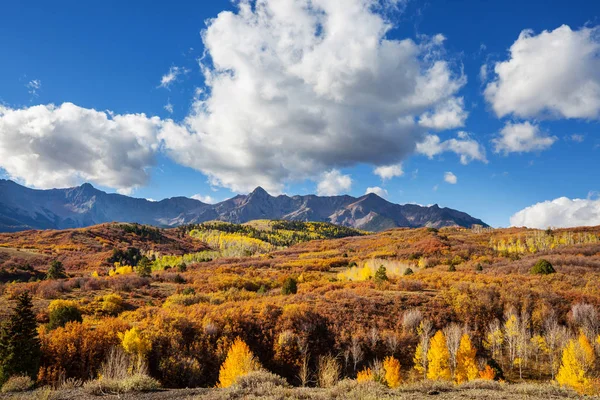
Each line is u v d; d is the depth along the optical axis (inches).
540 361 1290.6
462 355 1063.0
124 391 491.2
